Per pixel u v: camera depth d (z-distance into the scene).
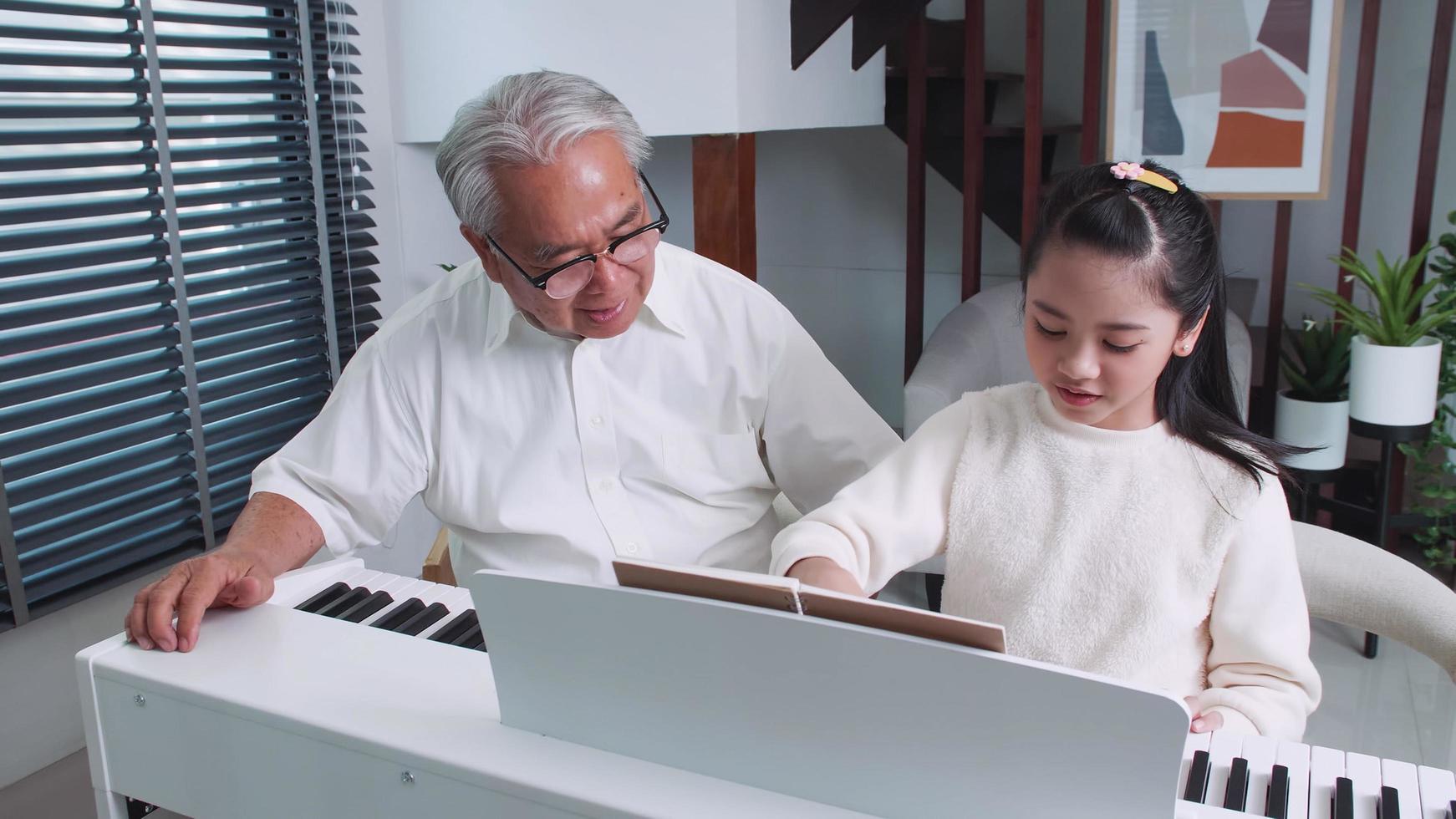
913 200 3.19
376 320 2.75
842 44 3.02
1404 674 2.61
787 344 1.54
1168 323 0.97
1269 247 3.48
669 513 1.52
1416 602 1.39
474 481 1.50
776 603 0.76
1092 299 0.96
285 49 2.40
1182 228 0.97
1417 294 2.62
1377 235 3.35
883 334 4.03
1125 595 1.07
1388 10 3.21
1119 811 0.71
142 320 2.15
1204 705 1.03
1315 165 2.66
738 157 2.54
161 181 2.17
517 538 1.51
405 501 1.53
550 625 0.84
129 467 2.14
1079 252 0.96
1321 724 2.39
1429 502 3.08
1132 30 2.73
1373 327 2.65
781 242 4.10
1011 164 3.43
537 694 0.88
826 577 1.05
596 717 0.86
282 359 2.47
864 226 3.95
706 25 2.44
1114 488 1.08
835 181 3.96
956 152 3.51
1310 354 2.86
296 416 2.50
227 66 2.29
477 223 1.24
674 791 0.81
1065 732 0.70
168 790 1.06
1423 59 3.19
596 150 1.20
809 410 1.55
